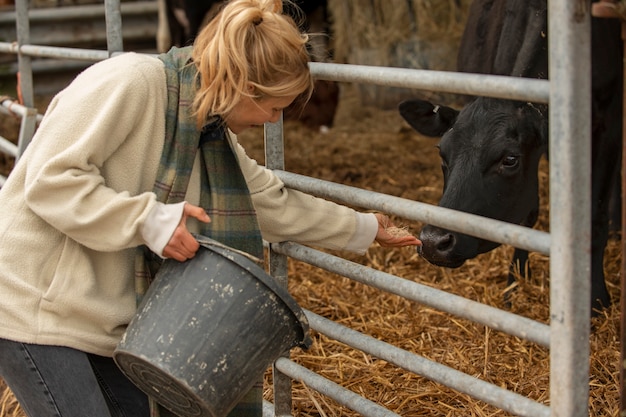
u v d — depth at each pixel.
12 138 6.94
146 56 2.02
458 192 3.05
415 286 2.12
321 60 2.41
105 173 1.96
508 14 3.40
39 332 1.93
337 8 7.96
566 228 1.67
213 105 1.89
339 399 2.41
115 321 2.00
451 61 7.09
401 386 2.96
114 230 1.88
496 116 3.08
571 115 1.63
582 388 1.76
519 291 3.78
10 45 4.20
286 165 6.22
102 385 2.08
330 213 2.28
